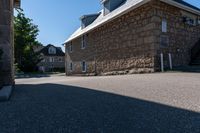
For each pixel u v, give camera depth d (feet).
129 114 11.74
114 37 53.62
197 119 10.53
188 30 48.88
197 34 51.70
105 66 58.49
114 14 51.47
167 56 42.75
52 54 207.21
